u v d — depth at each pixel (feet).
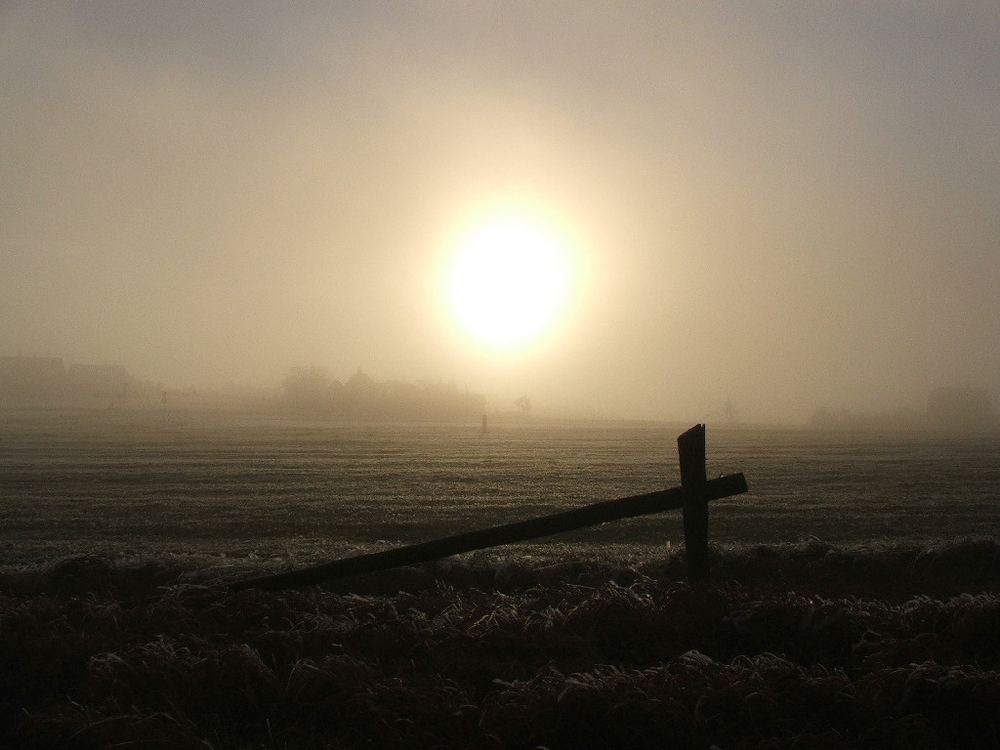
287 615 28.35
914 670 21.58
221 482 123.75
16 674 23.76
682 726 19.60
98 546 65.57
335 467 153.99
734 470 154.81
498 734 19.56
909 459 189.78
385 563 29.76
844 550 42.63
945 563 40.98
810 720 20.17
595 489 119.55
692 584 28.27
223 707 21.39
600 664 23.88
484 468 157.17
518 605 31.24
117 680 22.06
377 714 20.24
